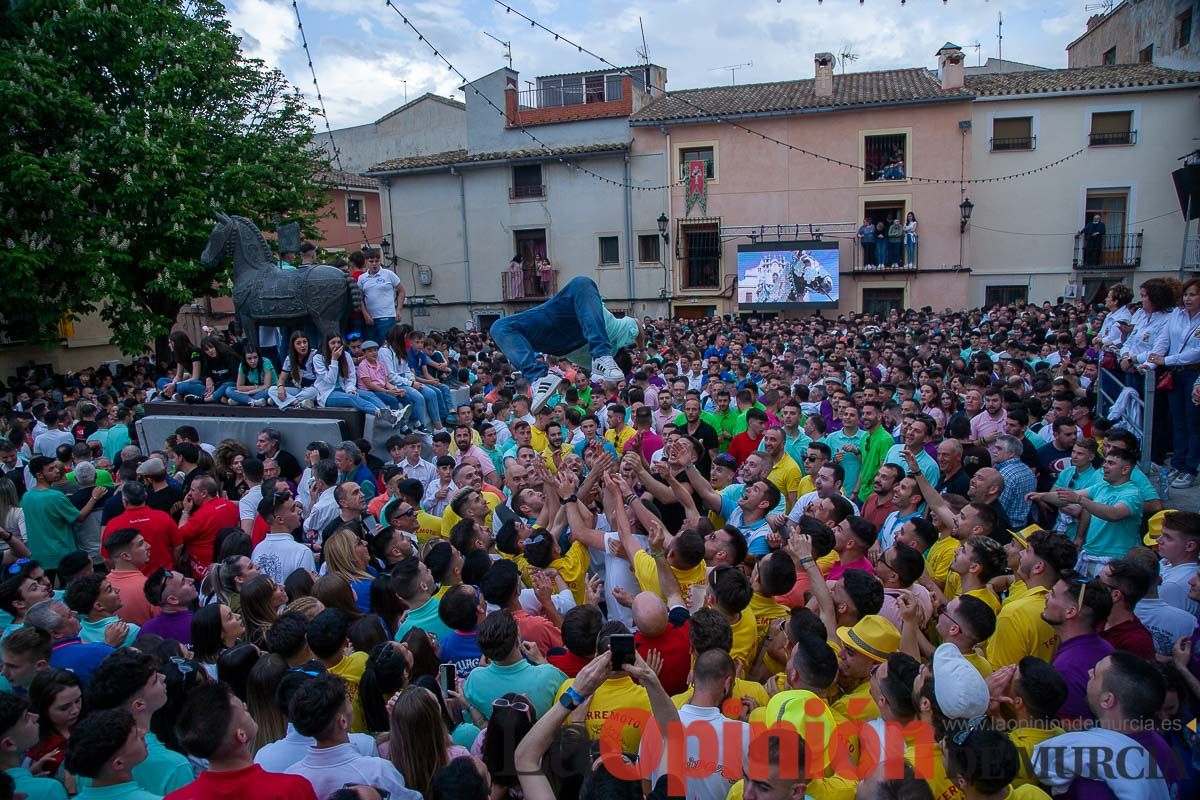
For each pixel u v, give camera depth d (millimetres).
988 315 22656
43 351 20922
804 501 6879
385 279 11523
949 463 6988
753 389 10117
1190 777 3725
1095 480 6484
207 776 3180
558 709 3400
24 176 14789
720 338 18797
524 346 12148
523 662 4102
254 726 3293
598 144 29859
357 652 4484
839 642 4199
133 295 17422
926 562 5832
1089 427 8156
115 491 8531
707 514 7266
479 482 7477
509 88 30953
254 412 10422
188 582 5422
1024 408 7680
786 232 28719
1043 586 4453
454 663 4547
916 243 27578
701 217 29250
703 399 12062
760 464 6559
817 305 27875
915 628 4160
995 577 4984
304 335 10672
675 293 29625
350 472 7980
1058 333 15250
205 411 10805
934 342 16266
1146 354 8555
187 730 3146
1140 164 26953
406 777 3504
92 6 16266
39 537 8094
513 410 10016
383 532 5949
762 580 4824
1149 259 27188
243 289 10828
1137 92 26562
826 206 28375
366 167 36031
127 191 16438
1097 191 27422
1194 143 26469
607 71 31234
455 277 32250
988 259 28312
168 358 18422
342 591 5082
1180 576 4941
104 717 3322
